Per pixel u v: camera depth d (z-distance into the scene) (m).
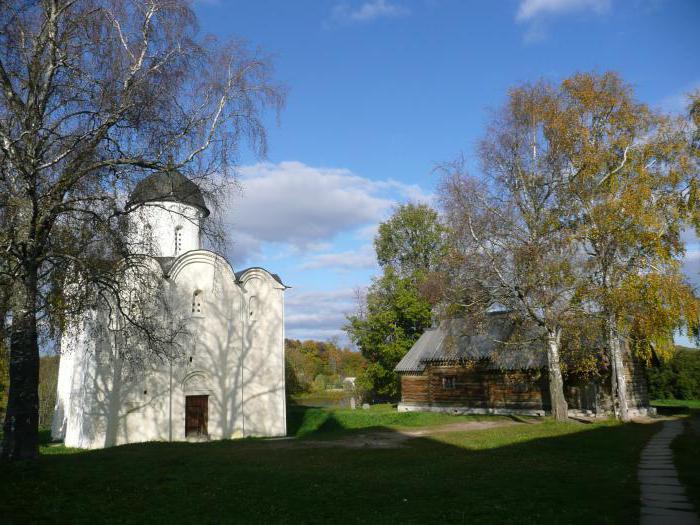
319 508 10.81
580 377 32.84
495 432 25.08
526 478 13.23
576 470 14.32
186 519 10.22
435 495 11.58
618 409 29.14
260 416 31.20
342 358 96.81
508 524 9.20
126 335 17.45
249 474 14.74
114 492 12.48
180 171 16.81
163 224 30.69
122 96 15.46
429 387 39.69
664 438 21.23
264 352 32.03
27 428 15.31
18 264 14.34
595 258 26.86
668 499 10.86
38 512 10.73
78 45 15.39
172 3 16.09
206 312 30.11
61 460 17.55
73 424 30.72
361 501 11.29
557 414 28.00
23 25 14.77
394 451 19.97
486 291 28.27
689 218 26.69
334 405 60.56
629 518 9.43
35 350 15.55
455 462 16.39
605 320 26.89
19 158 14.02
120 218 16.19
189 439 28.70
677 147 26.75
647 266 26.03
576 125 27.14
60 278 15.89
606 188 27.33
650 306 25.25
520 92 28.70
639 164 26.98
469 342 37.78
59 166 15.43
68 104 15.36
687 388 52.19
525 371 35.09
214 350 30.03
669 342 26.39
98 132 15.28
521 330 30.81
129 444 24.55
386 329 49.81
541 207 27.83
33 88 14.78
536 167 28.39
